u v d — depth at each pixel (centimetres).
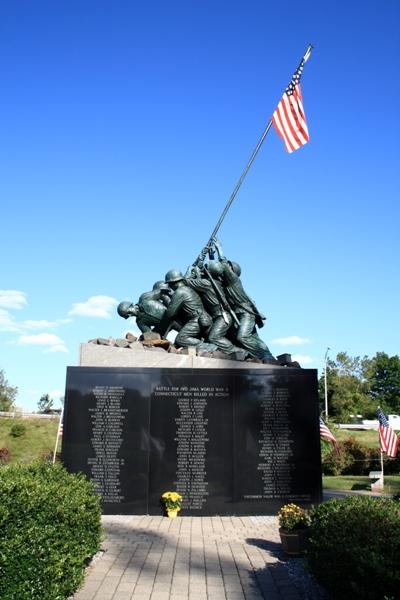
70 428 1338
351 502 831
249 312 1697
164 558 943
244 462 1338
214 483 1321
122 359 1452
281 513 986
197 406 1362
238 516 1298
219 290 1673
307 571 825
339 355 8769
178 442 1341
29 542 634
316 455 1348
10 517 628
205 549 1000
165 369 1378
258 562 926
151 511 1302
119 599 749
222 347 1616
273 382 1385
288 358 1572
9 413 4872
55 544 682
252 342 1647
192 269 1742
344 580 641
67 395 1358
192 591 788
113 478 1316
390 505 791
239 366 1500
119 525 1187
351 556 623
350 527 697
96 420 1345
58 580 684
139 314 1719
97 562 916
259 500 1316
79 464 1321
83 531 803
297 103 1670
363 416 7400
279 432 1357
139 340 1606
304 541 943
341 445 3450
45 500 702
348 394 7106
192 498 1310
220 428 1352
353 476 3172
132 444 1334
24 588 611
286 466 1339
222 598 764
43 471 927
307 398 1380
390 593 582
